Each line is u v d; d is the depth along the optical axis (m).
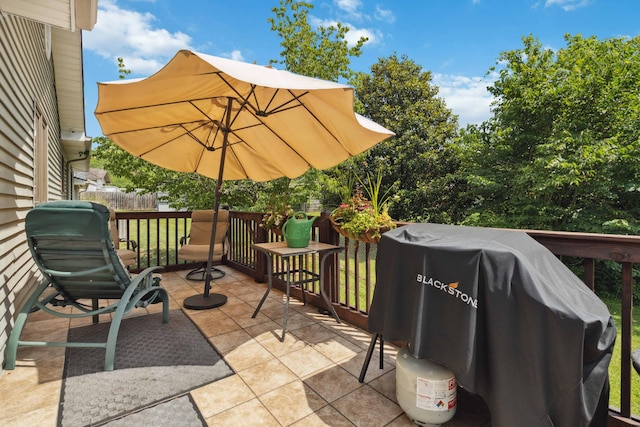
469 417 1.71
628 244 1.49
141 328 2.79
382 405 1.81
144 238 10.54
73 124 8.35
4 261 2.40
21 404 1.75
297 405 1.79
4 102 2.56
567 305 1.23
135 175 7.09
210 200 7.52
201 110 3.26
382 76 13.82
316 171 7.67
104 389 1.90
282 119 3.21
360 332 2.76
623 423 1.51
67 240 2.20
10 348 2.10
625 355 1.53
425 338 1.49
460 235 1.66
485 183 8.38
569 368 1.18
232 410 1.74
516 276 1.31
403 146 12.18
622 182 6.93
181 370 2.12
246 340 2.58
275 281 4.07
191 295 3.78
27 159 3.42
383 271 1.77
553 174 6.94
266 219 3.81
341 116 2.70
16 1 2.37
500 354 1.30
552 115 7.81
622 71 7.15
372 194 2.72
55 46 5.81
